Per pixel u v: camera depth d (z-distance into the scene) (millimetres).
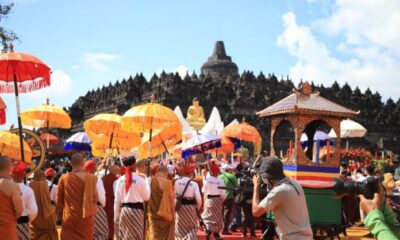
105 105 109188
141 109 16672
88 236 11398
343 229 15133
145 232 14586
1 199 9375
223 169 20453
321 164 15281
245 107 98812
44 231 12859
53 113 20703
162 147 22656
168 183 13258
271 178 8039
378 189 6543
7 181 9500
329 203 15102
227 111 97312
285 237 7754
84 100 120500
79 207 11312
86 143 28062
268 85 111438
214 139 21031
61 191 11578
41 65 13531
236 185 19000
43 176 13102
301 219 7785
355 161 40938
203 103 95438
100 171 17578
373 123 114188
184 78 97750
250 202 18844
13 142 16297
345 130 28578
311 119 15453
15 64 13422
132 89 104625
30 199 11102
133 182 12914
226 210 20031
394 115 116125
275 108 16016
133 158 13125
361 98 120438
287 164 15609
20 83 15086
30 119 21141
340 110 15438
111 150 20672
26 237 11375
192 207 14422
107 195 15523
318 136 21359
